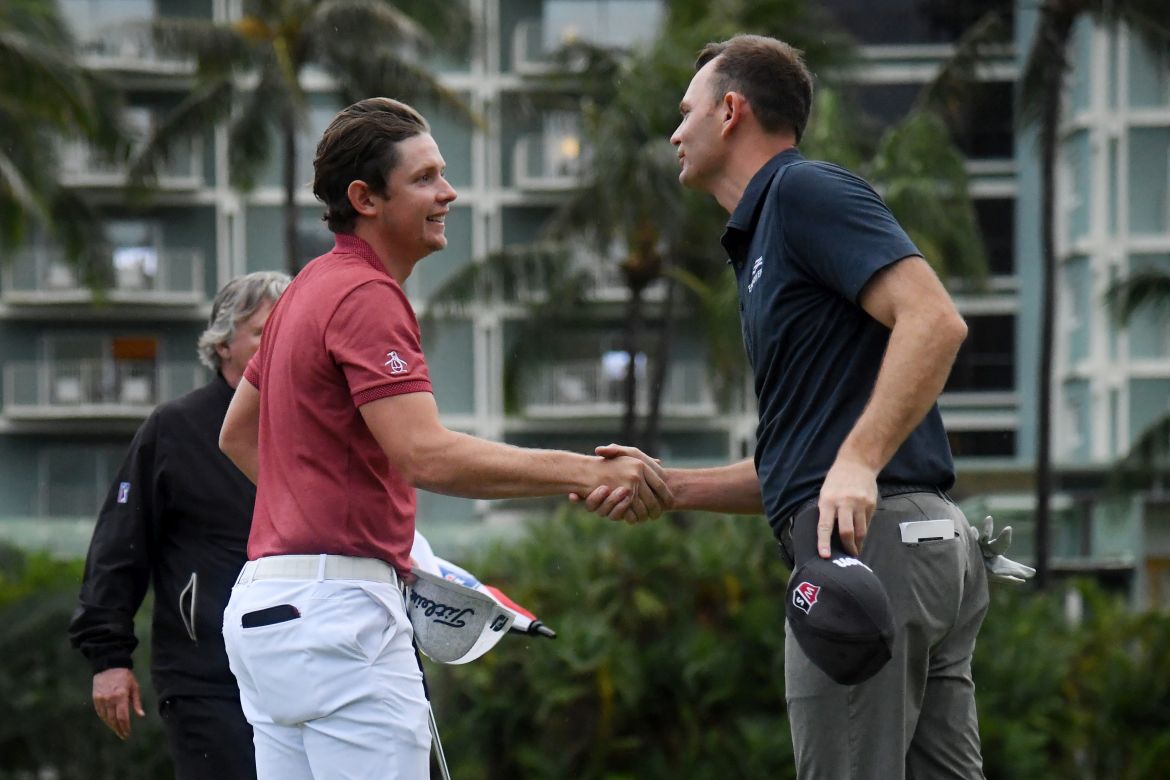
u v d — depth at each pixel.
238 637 13.90
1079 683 42.44
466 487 13.80
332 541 13.72
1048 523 76.19
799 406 13.97
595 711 40.22
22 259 154.00
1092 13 78.06
